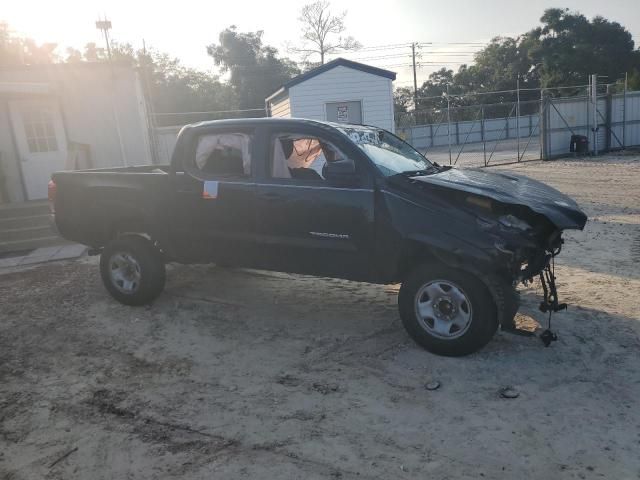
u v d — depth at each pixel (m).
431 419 3.57
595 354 4.33
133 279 5.81
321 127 4.85
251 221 5.05
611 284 5.98
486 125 43.72
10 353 4.92
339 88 19.16
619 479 2.92
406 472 3.05
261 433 3.50
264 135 5.05
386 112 19.48
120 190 5.74
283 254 4.99
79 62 12.09
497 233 4.05
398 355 4.50
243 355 4.68
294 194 4.79
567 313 5.18
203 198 5.26
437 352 4.40
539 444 3.25
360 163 4.59
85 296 6.39
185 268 7.27
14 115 11.77
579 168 18.45
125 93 12.38
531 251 4.28
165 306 5.89
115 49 35.00
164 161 16.78
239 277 6.83
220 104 46.34
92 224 6.05
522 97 59.19
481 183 4.53
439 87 65.94
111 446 3.42
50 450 3.41
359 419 3.61
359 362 4.43
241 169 5.14
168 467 3.18
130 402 3.97
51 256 8.70
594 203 11.27
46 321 5.67
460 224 4.14
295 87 19.02
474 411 3.64
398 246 4.39
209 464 3.19
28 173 12.00
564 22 61.50
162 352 4.80
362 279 4.70
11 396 4.13
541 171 18.30
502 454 3.17
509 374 4.09
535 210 4.04
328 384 4.09
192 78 46.19
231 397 3.98
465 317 4.23
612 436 3.29
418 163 5.31
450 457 3.17
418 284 4.38
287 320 5.40
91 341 5.11
